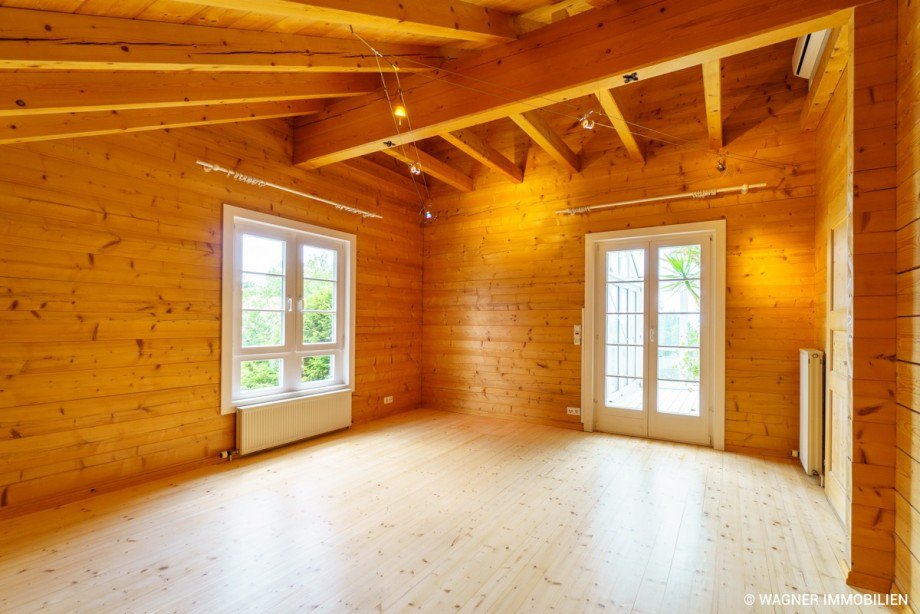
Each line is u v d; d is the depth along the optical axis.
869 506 2.03
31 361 2.76
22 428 2.72
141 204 3.27
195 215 3.59
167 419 3.41
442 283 5.81
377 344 5.30
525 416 5.19
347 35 2.92
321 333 4.72
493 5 2.84
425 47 3.38
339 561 2.25
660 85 4.46
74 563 2.21
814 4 2.20
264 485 3.24
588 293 4.80
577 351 4.88
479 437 4.52
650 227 4.46
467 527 2.62
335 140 4.05
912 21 1.84
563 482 3.32
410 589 2.02
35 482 2.77
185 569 2.17
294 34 2.79
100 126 2.82
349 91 3.69
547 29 2.95
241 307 3.96
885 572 1.99
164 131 3.40
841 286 2.83
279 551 2.34
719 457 3.90
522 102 3.07
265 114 3.69
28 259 2.75
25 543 2.39
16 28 1.86
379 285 5.35
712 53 2.52
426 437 4.52
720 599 1.96
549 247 5.07
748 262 4.02
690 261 4.36
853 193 2.06
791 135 3.87
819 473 3.33
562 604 1.92
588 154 4.85
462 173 5.30
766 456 3.92
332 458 3.85
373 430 4.78
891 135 1.99
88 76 2.48
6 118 2.49
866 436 2.04
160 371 3.37
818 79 3.08
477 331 5.53
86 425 2.99
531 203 5.19
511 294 5.31
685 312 4.37
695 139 4.29
